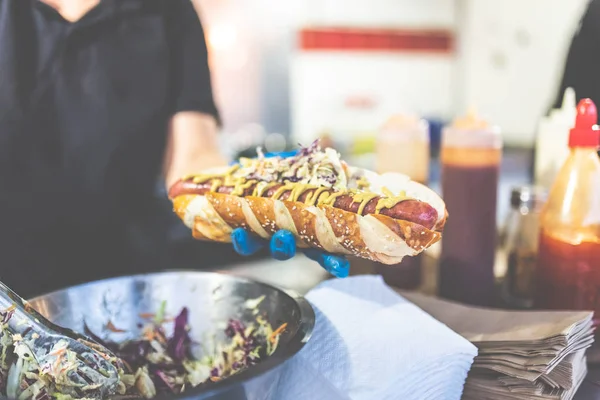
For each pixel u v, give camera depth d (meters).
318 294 0.61
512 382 0.56
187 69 0.94
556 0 2.08
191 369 0.60
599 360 0.62
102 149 0.91
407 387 0.53
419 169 0.78
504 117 2.41
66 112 0.89
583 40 0.84
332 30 2.38
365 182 0.61
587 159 0.65
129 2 0.90
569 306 0.65
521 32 2.26
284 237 0.57
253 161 0.64
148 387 0.57
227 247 1.33
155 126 0.94
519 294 0.75
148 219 1.01
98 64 0.89
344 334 0.56
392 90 2.56
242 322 0.61
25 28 0.87
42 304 0.57
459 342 0.55
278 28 2.30
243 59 2.27
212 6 2.18
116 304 0.61
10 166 0.88
